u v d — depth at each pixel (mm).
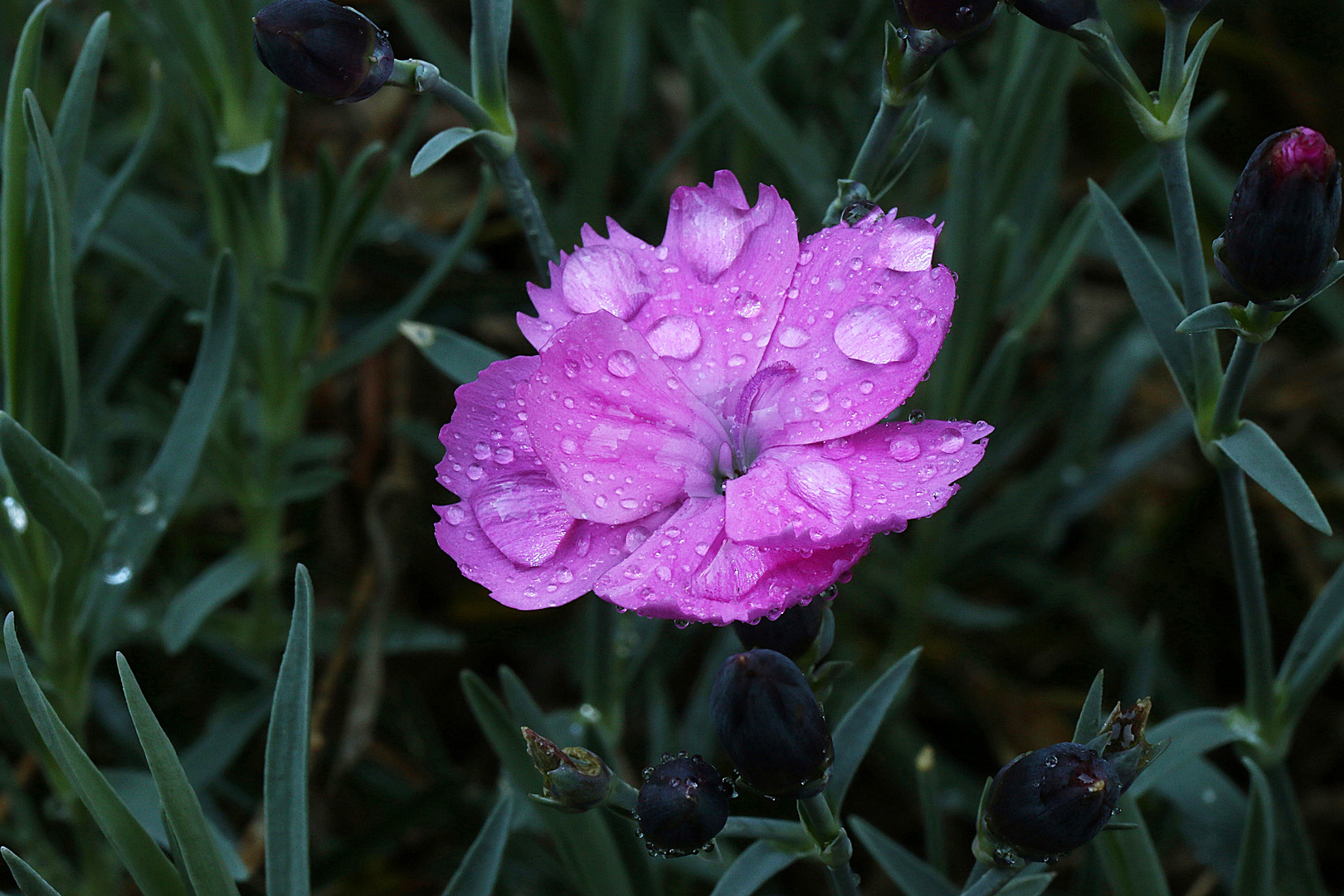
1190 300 291
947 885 312
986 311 355
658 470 278
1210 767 324
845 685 374
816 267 283
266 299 349
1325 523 290
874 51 418
